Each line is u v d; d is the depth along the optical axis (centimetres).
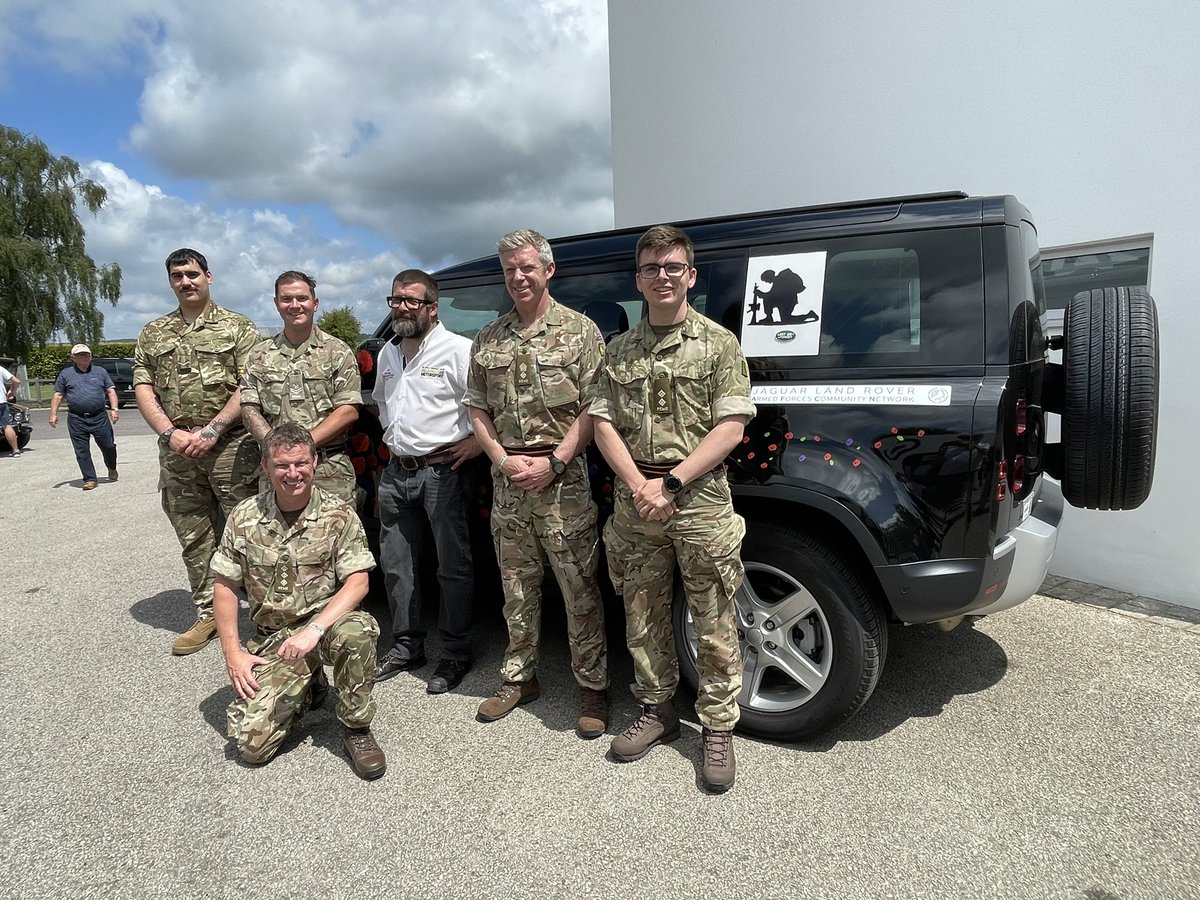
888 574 236
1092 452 251
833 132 503
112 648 362
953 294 239
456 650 314
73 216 3166
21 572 499
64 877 202
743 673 272
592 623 273
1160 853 203
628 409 235
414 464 305
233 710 255
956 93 434
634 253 310
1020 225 251
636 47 652
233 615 264
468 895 193
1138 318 249
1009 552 239
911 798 229
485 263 361
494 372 266
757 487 254
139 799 237
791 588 263
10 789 244
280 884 198
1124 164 371
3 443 1246
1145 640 345
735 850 207
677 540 233
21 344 2995
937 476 232
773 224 275
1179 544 381
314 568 266
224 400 352
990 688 302
